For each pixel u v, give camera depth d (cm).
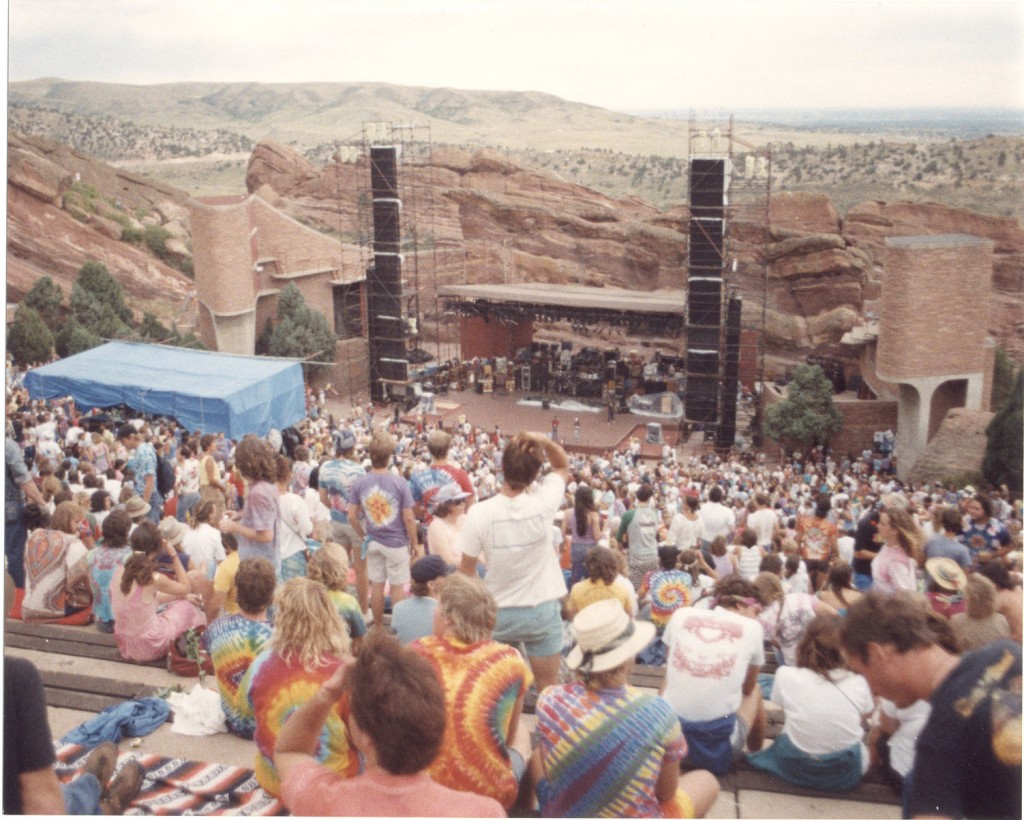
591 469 3450
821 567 1295
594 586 829
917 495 3005
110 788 614
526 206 8169
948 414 4344
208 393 3341
